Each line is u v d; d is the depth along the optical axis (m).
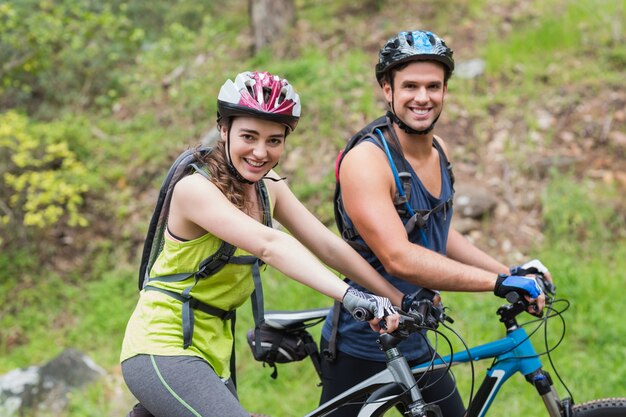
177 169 3.28
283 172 8.61
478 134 8.72
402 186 3.52
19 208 8.87
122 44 10.99
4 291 8.23
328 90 9.27
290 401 5.81
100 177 9.21
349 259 3.54
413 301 3.41
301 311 3.99
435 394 3.80
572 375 5.65
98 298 7.96
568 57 9.66
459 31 10.48
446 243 3.80
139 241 8.60
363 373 3.77
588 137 8.56
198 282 3.30
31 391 6.31
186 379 3.22
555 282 6.80
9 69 9.86
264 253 3.13
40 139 9.42
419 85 3.44
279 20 10.74
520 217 7.94
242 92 3.15
